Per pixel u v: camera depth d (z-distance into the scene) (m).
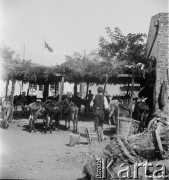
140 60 21.91
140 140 7.05
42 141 13.90
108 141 13.84
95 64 19.72
